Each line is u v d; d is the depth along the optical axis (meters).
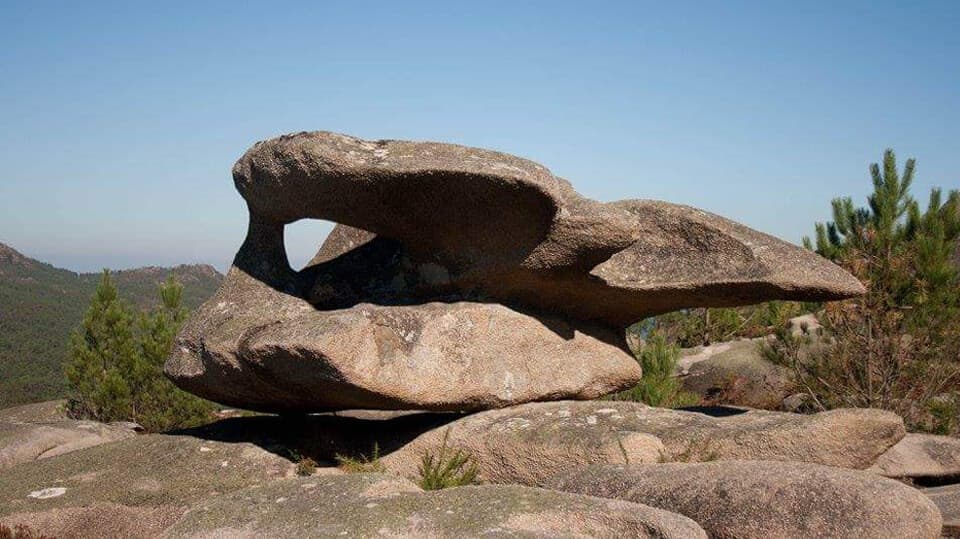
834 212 13.52
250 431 9.41
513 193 8.08
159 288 15.38
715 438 7.69
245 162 9.23
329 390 8.29
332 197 8.64
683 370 17.39
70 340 14.85
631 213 8.83
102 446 9.03
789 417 7.94
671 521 5.24
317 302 9.63
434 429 8.74
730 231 8.91
